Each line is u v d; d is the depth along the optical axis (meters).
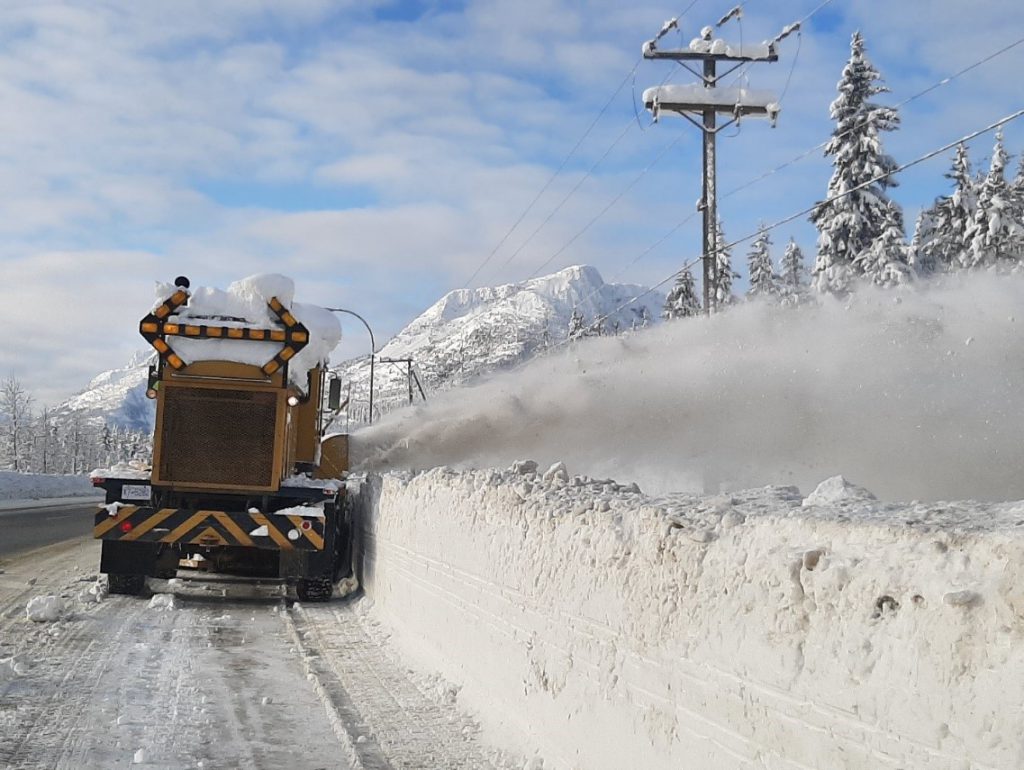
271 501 14.09
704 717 4.11
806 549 3.50
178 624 11.63
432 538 9.40
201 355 13.73
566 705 5.68
